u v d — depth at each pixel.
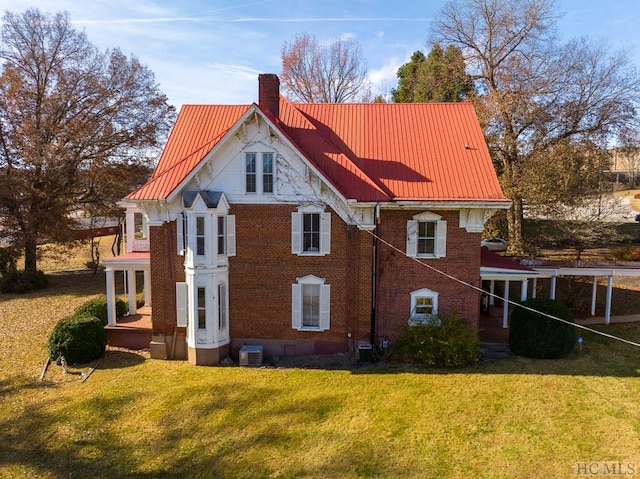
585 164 36.72
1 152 35.44
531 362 18.09
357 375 17.17
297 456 12.41
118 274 40.50
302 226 18.73
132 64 38.81
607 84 37.38
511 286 29.77
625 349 19.50
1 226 35.53
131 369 18.23
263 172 18.48
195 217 17.73
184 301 18.69
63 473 11.95
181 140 20.75
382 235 18.80
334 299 18.92
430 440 12.93
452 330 18.11
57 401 15.67
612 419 13.73
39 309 28.31
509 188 37.41
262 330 19.30
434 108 21.83
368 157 19.92
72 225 38.06
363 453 12.44
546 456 12.07
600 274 22.69
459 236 18.59
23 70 35.97
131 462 12.35
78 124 36.06
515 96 36.56
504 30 39.47
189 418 14.45
